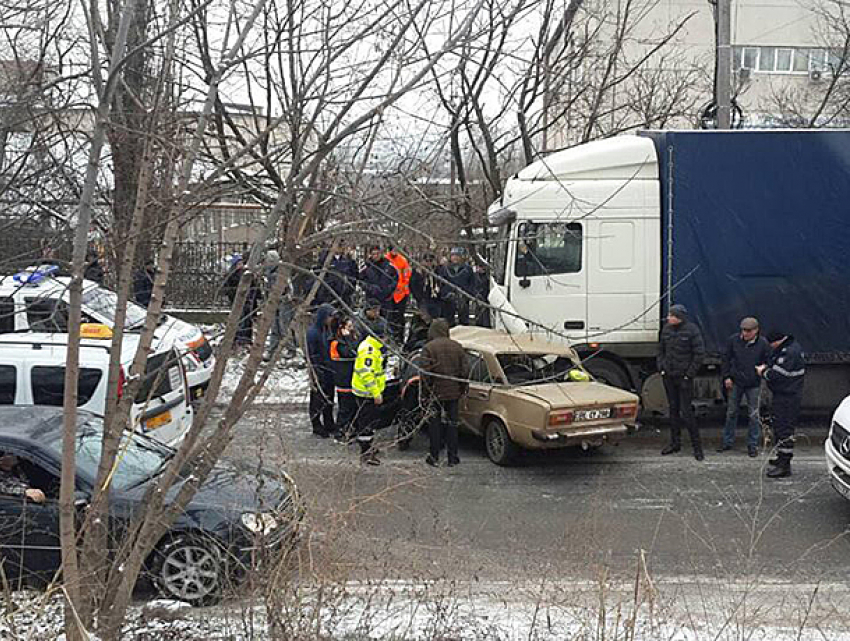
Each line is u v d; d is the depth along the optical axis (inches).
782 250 424.5
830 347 428.1
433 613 198.5
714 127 559.2
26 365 327.6
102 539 157.2
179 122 165.2
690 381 398.0
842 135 420.5
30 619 176.9
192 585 226.5
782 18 1177.4
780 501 338.3
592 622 203.3
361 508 258.5
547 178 421.1
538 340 412.8
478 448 414.6
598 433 367.6
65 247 182.1
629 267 430.0
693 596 242.4
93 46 142.8
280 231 171.0
